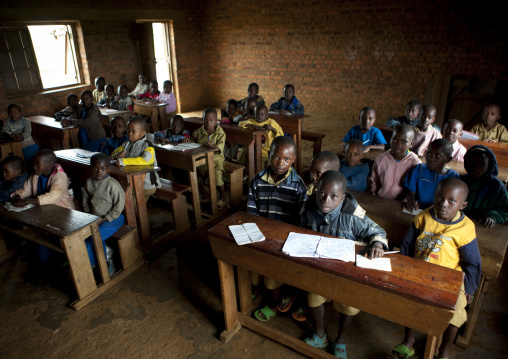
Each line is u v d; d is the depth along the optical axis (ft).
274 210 7.82
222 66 32.19
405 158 9.41
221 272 7.33
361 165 9.84
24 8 21.38
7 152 14.83
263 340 7.91
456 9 21.81
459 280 5.24
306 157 19.83
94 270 10.37
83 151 12.71
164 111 21.90
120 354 7.64
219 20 30.76
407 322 5.33
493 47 21.31
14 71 22.24
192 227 12.66
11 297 9.37
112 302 9.12
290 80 29.37
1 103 21.61
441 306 4.81
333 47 26.73
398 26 23.98
